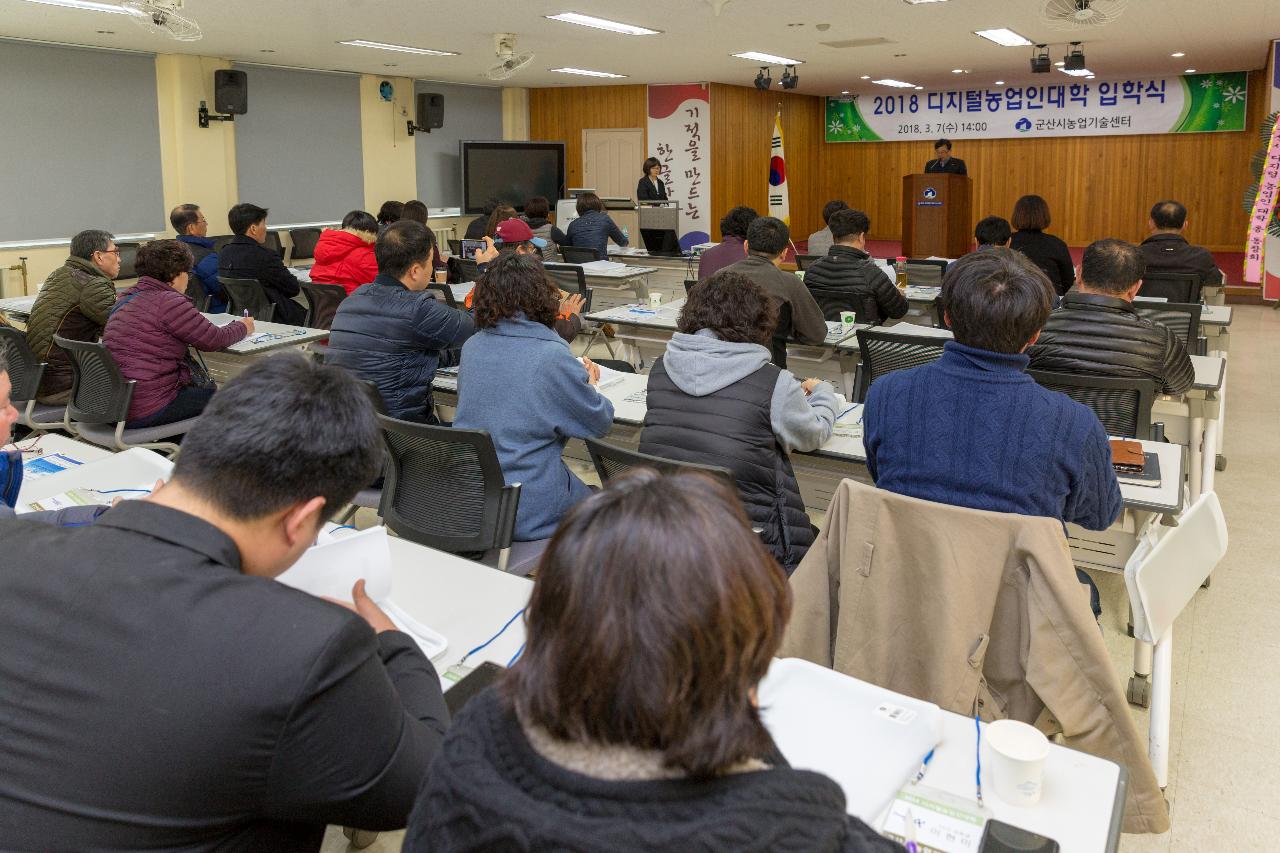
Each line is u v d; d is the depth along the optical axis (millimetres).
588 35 8586
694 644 613
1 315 4383
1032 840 1063
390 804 997
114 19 7445
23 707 943
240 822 965
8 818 937
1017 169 14664
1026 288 1779
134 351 3660
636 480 703
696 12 7426
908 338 3391
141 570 970
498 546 2352
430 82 12297
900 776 1145
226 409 1021
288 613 961
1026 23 8219
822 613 1730
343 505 1098
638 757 626
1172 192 13648
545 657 640
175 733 910
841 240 4914
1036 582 1568
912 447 1855
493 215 7039
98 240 4316
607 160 13352
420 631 1572
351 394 1070
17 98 8406
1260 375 6754
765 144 14273
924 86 14203
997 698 1649
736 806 605
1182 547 1892
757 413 2361
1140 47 10031
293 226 10938
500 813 609
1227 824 2152
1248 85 12750
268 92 10461
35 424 3875
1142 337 2693
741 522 676
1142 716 2547
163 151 9656
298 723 924
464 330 3207
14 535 1048
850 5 7215
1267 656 2854
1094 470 1817
